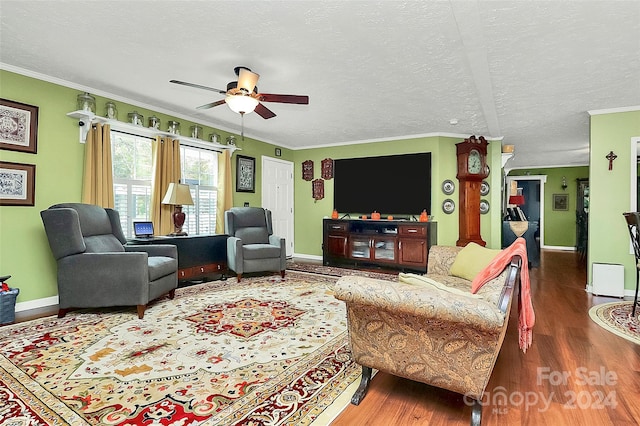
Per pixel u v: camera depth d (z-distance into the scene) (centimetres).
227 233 496
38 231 336
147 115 434
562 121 470
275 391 184
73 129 361
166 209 448
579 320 310
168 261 348
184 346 240
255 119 488
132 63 304
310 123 502
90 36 257
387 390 189
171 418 158
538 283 469
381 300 153
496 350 145
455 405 175
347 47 266
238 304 343
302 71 313
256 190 613
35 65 312
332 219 603
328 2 209
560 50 264
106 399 173
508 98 376
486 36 244
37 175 335
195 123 497
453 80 330
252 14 224
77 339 250
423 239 523
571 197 891
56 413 162
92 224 329
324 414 165
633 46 257
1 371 202
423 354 159
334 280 463
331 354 231
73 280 297
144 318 298
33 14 228
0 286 288
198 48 273
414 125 508
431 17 223
